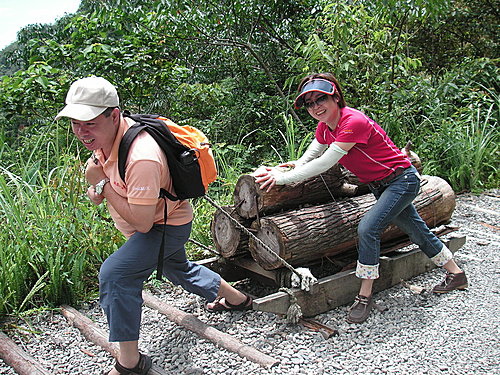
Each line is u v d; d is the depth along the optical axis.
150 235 2.86
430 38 10.51
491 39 10.66
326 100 3.39
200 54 8.78
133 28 7.32
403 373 2.96
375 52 7.23
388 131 7.33
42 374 2.96
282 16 8.55
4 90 6.30
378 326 3.52
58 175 4.57
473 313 3.69
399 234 4.38
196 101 7.76
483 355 3.14
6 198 4.22
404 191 3.53
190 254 4.65
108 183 2.69
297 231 3.62
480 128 8.23
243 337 3.37
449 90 8.07
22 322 3.61
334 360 3.10
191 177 2.77
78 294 3.94
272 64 8.63
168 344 3.32
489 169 7.73
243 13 8.02
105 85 2.53
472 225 5.86
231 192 5.70
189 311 3.78
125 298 2.81
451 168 7.38
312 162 3.45
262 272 3.93
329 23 7.02
